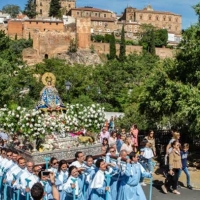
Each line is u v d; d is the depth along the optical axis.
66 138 16.47
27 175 10.58
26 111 15.48
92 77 52.44
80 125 17.61
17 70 45.44
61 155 15.20
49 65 52.28
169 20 155.25
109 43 112.19
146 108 22.88
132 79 55.41
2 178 12.12
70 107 17.98
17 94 40.66
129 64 57.75
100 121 18.02
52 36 109.31
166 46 120.38
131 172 10.82
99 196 10.54
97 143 16.83
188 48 20.52
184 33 21.28
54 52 109.25
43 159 14.62
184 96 18.83
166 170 14.63
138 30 132.62
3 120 15.44
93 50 107.06
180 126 23.02
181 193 14.15
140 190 11.12
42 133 15.03
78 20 109.94
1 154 12.66
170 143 14.77
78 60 103.19
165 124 23.38
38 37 107.81
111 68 55.16
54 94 18.70
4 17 138.00
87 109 17.89
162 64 22.61
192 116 18.56
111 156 12.61
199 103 17.86
